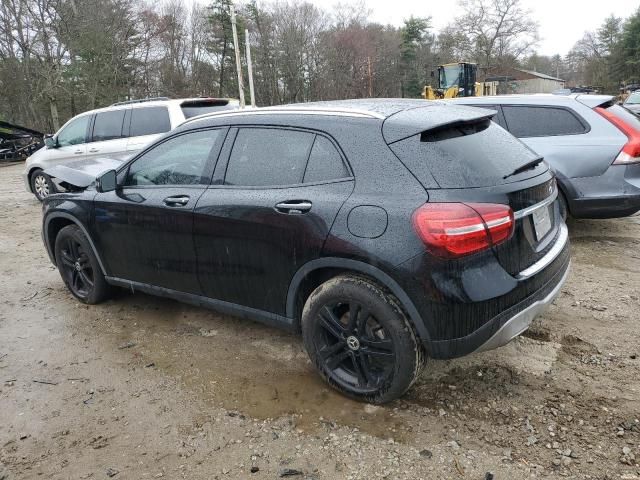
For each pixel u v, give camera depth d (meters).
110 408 3.14
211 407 3.10
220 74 50.09
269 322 3.39
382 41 57.41
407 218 2.61
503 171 2.80
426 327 2.65
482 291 2.55
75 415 3.09
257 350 3.75
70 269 4.79
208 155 3.56
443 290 2.55
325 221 2.86
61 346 3.96
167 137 3.86
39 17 33.50
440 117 2.92
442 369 3.32
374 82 56.91
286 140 3.20
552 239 3.15
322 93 51.88
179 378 3.43
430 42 61.47
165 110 8.80
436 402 3.01
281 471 2.55
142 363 3.65
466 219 2.51
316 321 3.07
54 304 4.79
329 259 2.87
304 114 3.19
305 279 3.08
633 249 5.42
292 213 3.00
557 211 3.37
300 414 2.98
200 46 50.06
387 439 2.73
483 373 3.26
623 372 3.21
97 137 9.30
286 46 49.81
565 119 5.44
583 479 2.40
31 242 7.17
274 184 3.18
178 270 3.75
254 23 49.88
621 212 5.23
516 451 2.60
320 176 2.99
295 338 3.89
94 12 35.00
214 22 48.12
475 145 2.88
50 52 34.09
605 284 4.54
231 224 3.29
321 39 51.53
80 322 4.36
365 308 2.83
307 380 3.32
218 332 4.06
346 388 3.05
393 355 2.80
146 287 4.11
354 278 2.87
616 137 5.18
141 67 42.75
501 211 2.59
